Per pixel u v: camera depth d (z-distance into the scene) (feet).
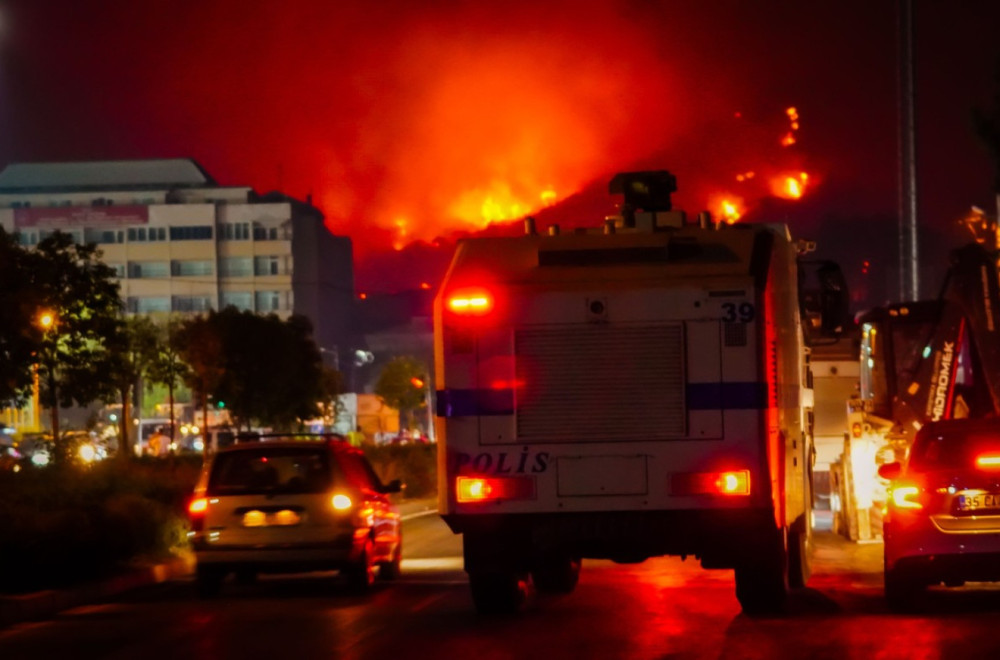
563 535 42.73
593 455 42.57
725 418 42.14
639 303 42.60
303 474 58.90
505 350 43.11
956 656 35.55
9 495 72.79
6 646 43.04
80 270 138.51
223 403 223.92
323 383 289.12
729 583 57.16
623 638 41.06
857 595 50.88
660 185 47.80
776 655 36.78
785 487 46.11
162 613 51.80
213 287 489.26
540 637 41.75
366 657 38.60
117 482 86.84
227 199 501.15
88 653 41.09
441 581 61.98
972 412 75.36
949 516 43.80
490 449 42.98
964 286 71.67
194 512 57.00
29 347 129.39
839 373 104.47
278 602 54.75
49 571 57.88
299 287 492.13
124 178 520.42
